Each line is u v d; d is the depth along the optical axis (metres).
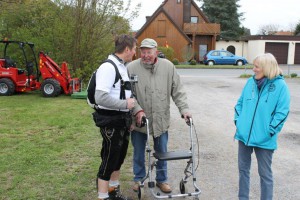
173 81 4.32
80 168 5.32
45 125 8.05
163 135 4.39
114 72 3.65
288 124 8.63
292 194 4.64
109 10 14.30
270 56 3.78
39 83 13.05
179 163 5.76
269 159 3.83
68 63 14.18
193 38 37.16
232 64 33.31
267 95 3.76
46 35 14.70
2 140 6.70
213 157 6.09
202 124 8.65
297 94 14.03
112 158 3.82
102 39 14.46
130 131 4.21
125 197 4.31
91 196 4.42
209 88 15.97
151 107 4.25
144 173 4.61
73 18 14.09
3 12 14.57
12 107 10.38
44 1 14.83
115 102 3.60
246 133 3.85
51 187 4.64
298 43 38.53
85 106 10.69
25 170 5.20
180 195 3.96
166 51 32.59
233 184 4.93
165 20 34.75
